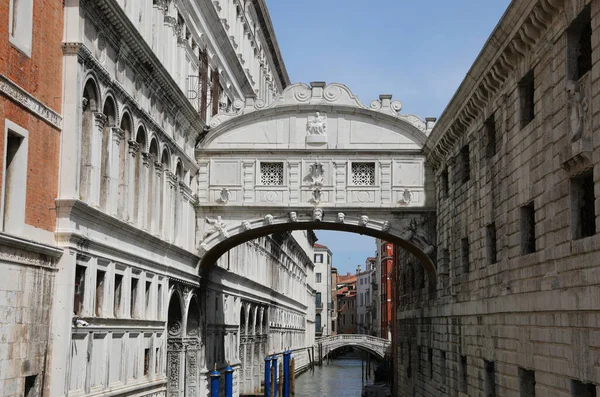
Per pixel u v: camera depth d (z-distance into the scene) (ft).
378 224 114.93
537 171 68.13
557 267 62.95
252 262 180.96
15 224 60.03
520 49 71.61
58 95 66.90
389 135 116.26
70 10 68.08
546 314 65.46
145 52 84.12
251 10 175.83
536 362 67.82
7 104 57.98
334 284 584.81
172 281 102.53
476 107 88.22
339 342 359.87
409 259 149.38
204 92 123.03
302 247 310.04
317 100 116.26
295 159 115.75
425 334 126.82
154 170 94.02
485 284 85.15
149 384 88.69
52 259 64.95
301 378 281.13
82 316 69.15
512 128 76.13
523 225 73.10
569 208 60.75
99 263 74.08
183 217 108.47
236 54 150.41
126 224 79.46
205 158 116.37
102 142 76.69
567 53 61.82
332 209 114.62
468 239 93.86
